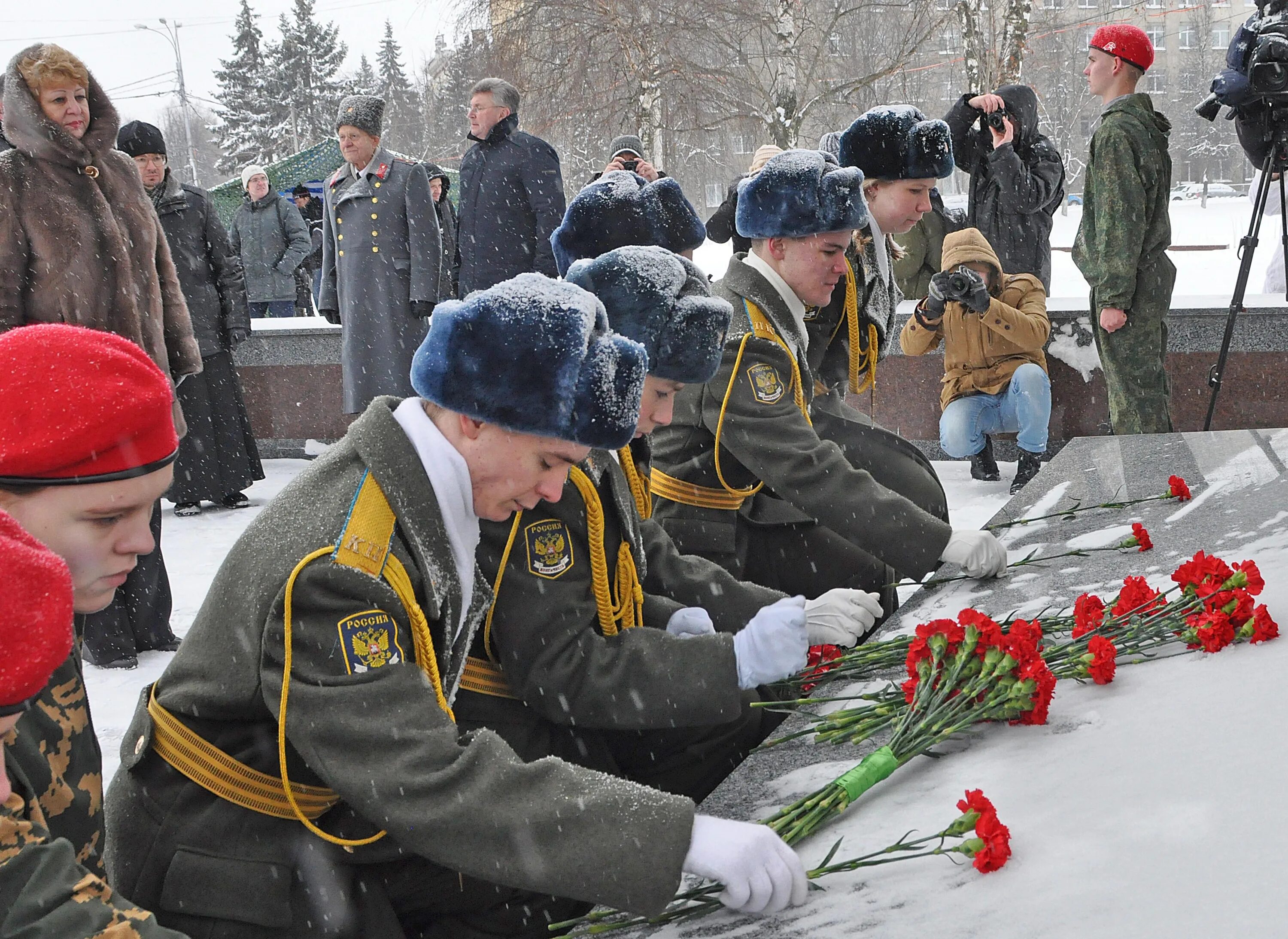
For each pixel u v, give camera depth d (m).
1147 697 1.75
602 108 17.98
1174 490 2.96
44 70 4.07
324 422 7.87
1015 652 1.68
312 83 57.66
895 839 1.46
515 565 1.92
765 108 18.12
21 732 1.45
